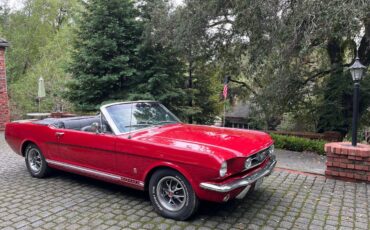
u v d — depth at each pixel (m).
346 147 5.61
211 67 14.25
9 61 30.19
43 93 14.14
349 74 11.15
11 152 8.34
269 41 8.85
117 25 11.84
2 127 12.92
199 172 3.69
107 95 12.58
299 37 8.07
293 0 8.04
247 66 11.10
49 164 5.59
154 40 11.58
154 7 11.95
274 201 4.63
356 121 5.71
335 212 4.25
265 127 13.85
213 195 3.66
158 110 5.44
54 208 4.42
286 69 9.48
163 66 12.78
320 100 12.34
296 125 14.69
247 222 3.94
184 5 10.84
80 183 5.52
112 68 12.08
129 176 4.41
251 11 8.53
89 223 3.94
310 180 5.69
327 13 7.17
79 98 12.60
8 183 5.58
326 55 12.07
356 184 5.45
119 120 4.69
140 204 4.54
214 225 3.86
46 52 24.98
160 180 4.09
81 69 12.36
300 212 4.25
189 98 15.25
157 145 4.02
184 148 3.82
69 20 31.97
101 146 4.61
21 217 4.14
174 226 3.84
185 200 3.90
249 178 3.88
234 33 10.61
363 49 10.64
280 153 8.80
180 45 10.82
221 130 4.82
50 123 5.71
